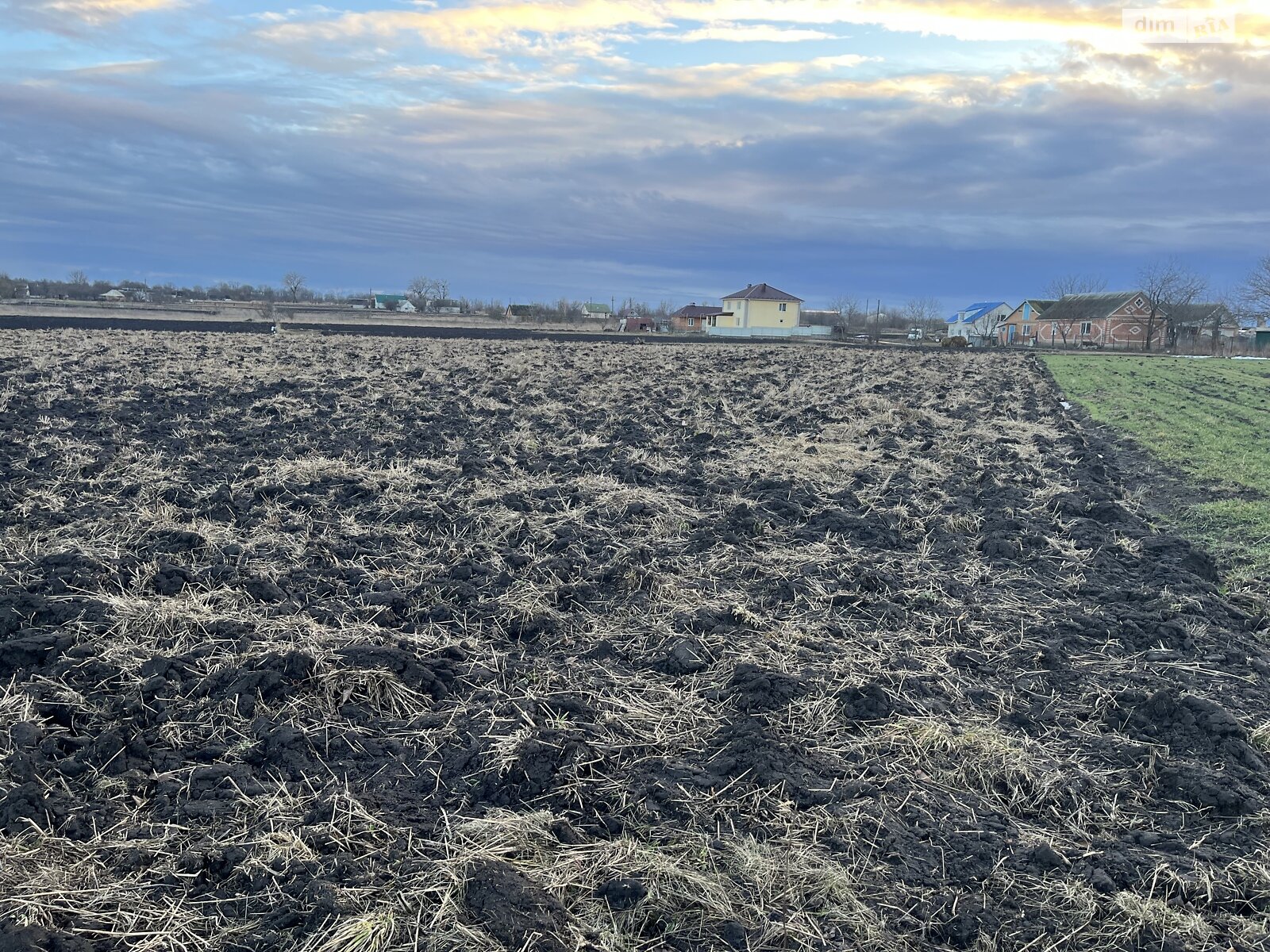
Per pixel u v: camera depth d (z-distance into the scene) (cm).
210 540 753
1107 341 7731
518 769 439
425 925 335
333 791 425
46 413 1438
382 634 587
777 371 2752
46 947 316
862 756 471
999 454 1328
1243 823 419
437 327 5672
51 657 539
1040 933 348
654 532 854
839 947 336
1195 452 1463
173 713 484
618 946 331
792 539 858
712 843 391
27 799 400
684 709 512
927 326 9375
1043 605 708
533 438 1346
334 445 1262
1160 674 583
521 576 723
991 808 432
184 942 330
